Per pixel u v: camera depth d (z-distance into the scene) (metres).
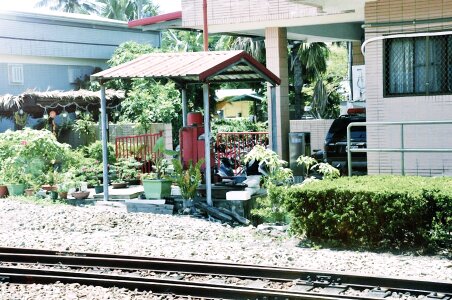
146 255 9.62
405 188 9.59
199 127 14.83
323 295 6.96
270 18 16.56
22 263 9.34
